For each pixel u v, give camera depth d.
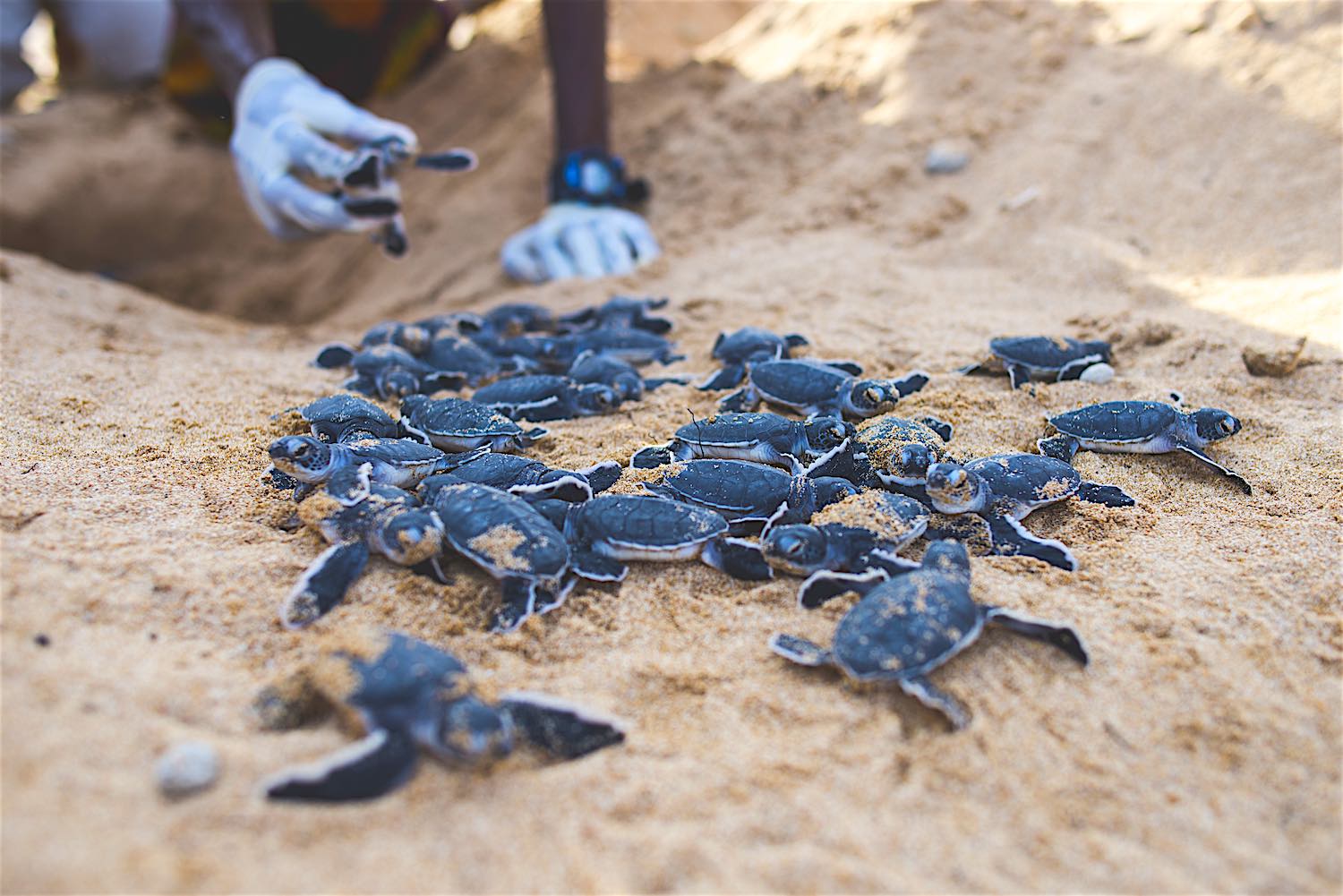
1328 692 0.29
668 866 0.25
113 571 0.32
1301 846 0.25
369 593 0.33
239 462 0.41
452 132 1.08
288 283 0.97
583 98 0.79
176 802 0.25
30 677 0.27
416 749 0.27
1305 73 0.64
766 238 0.73
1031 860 0.25
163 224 1.07
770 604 0.33
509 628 0.32
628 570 0.35
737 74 0.96
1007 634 0.31
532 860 0.24
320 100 0.63
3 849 0.22
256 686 0.29
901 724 0.29
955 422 0.44
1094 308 0.56
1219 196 0.62
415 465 0.39
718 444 0.41
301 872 0.24
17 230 1.01
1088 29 0.78
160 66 1.20
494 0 1.28
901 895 0.24
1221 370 0.47
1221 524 0.37
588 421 0.47
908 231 0.69
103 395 0.48
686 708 0.29
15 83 1.23
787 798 0.26
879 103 0.82
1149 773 0.27
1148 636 0.31
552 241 0.75
